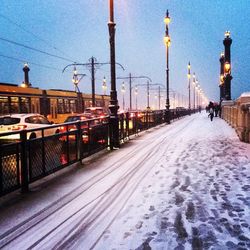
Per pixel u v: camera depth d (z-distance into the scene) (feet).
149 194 20.68
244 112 43.57
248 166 27.58
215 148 38.55
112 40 42.83
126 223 16.07
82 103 120.06
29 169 22.58
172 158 33.14
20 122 51.49
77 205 19.08
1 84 73.26
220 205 17.98
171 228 15.20
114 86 42.60
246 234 14.24
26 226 16.11
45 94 92.17
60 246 13.89
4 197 21.11
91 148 35.37
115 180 24.72
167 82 97.91
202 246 13.28
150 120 77.30
